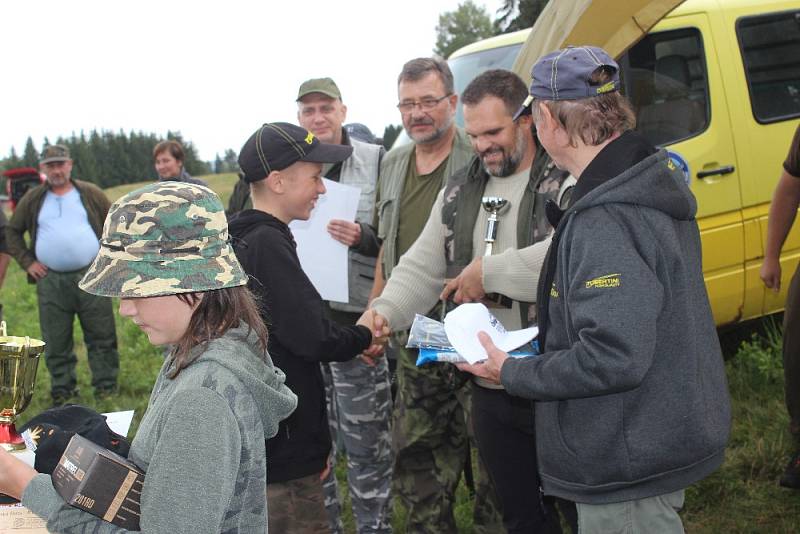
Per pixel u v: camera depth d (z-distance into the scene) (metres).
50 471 1.59
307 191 2.48
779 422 4.06
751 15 5.15
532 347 2.26
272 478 2.35
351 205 3.33
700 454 1.90
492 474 2.71
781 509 3.47
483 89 2.58
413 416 3.11
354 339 2.51
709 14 4.98
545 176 2.59
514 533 2.71
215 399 1.37
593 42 3.65
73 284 5.95
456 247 2.78
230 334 1.46
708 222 4.77
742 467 3.82
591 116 1.96
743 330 5.62
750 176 4.88
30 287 12.24
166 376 1.50
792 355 3.55
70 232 5.90
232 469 1.36
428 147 3.31
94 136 46.38
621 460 1.89
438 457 3.16
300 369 2.36
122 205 1.40
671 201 1.89
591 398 1.92
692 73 4.86
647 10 3.57
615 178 1.88
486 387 2.63
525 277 2.47
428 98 3.17
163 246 1.38
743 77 4.97
